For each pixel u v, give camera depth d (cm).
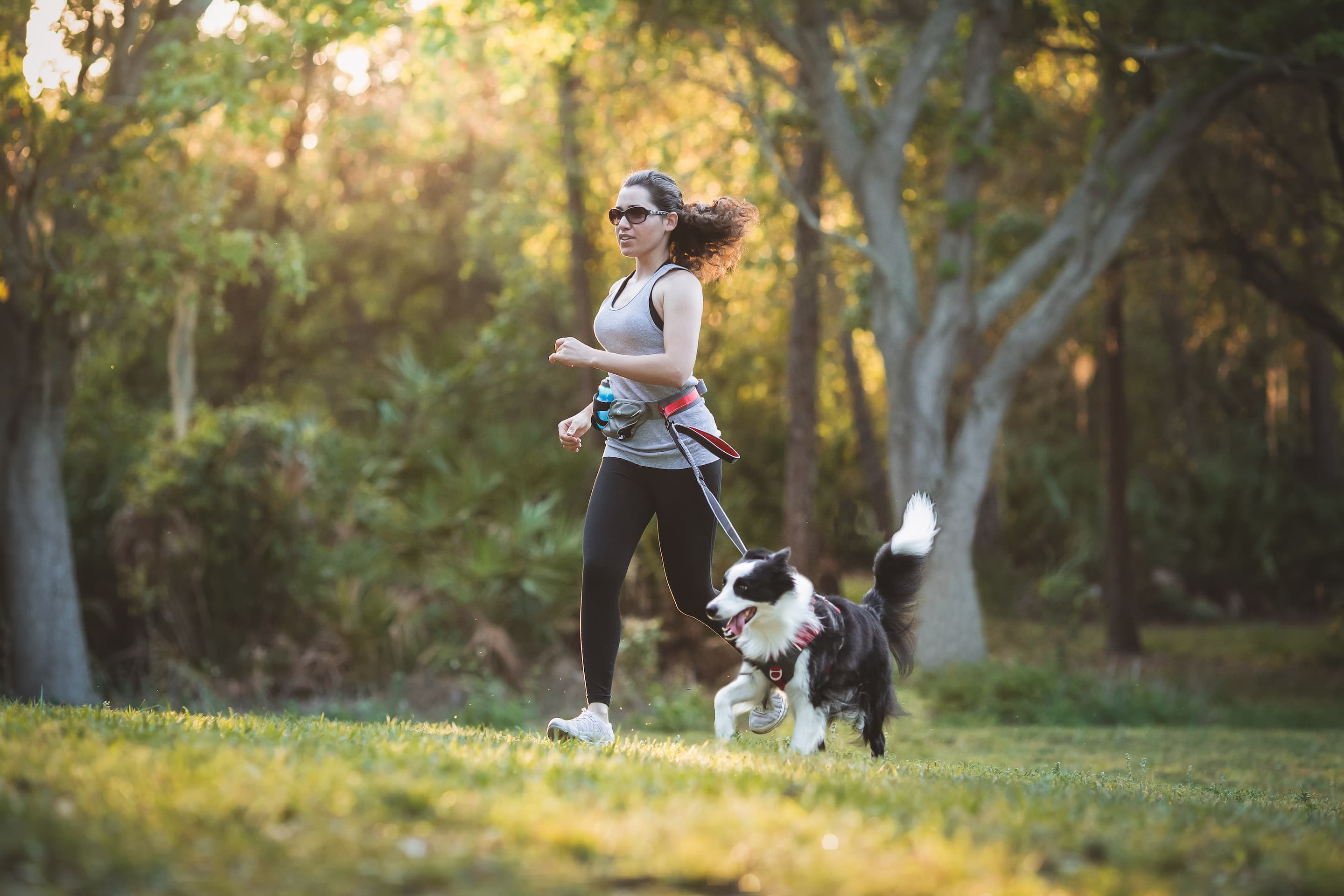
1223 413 2520
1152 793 500
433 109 1962
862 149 1409
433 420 1658
